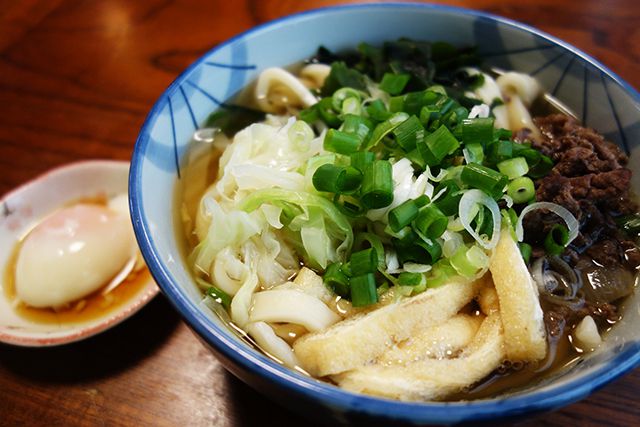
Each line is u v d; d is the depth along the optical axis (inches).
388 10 12.8
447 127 10.6
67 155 13.4
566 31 15.2
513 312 9.0
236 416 9.7
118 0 16.5
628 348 8.1
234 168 10.4
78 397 10.0
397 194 9.8
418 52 12.9
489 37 12.7
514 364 9.1
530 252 9.9
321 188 9.8
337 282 9.6
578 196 10.1
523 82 12.5
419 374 8.6
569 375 8.5
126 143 13.6
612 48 14.7
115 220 12.2
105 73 14.8
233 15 16.1
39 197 12.4
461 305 9.5
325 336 8.9
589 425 9.5
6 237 12.0
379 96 12.4
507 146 10.3
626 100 10.9
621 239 10.2
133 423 9.6
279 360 9.1
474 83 12.7
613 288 9.8
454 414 7.2
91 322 10.9
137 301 10.8
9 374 10.2
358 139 10.4
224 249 10.0
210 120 12.0
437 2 16.1
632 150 10.8
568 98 12.1
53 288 11.2
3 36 15.7
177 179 11.1
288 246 10.3
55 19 16.1
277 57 12.9
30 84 14.6
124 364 10.3
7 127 13.9
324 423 8.4
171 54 15.2
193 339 10.6
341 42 13.3
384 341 9.0
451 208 9.9
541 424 9.5
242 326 9.5
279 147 11.1
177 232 10.5
